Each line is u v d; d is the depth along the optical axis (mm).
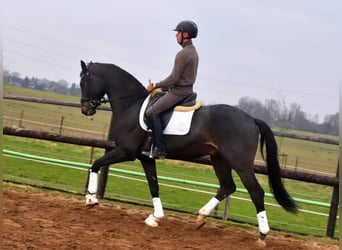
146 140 6566
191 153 6406
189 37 6422
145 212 7602
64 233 5496
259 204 6043
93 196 6777
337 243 7109
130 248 5219
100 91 6902
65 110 33375
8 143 17172
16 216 5988
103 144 8422
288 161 22609
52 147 18203
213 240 6160
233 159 6023
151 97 6590
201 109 6371
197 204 11477
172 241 5824
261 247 6039
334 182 7688
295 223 10750
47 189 8711
